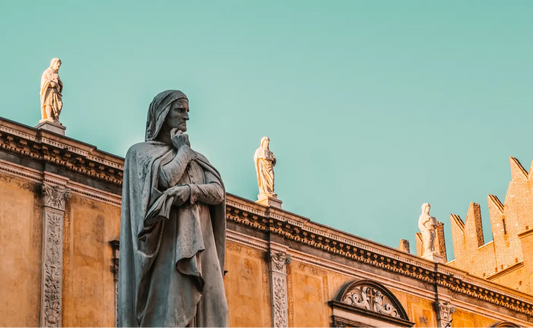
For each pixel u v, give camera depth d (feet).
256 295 105.09
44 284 86.53
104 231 92.32
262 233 108.58
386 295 119.44
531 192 165.48
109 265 91.66
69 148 90.63
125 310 21.75
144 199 21.70
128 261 22.09
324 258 114.32
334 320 111.55
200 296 21.59
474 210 178.70
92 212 92.12
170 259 21.63
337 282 114.62
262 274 106.73
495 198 174.60
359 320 114.62
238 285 103.55
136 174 22.38
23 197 87.97
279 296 106.83
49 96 92.99
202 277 21.74
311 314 110.01
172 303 21.20
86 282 89.51
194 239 21.74
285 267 109.09
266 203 110.32
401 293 121.90
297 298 109.29
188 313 21.31
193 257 21.54
